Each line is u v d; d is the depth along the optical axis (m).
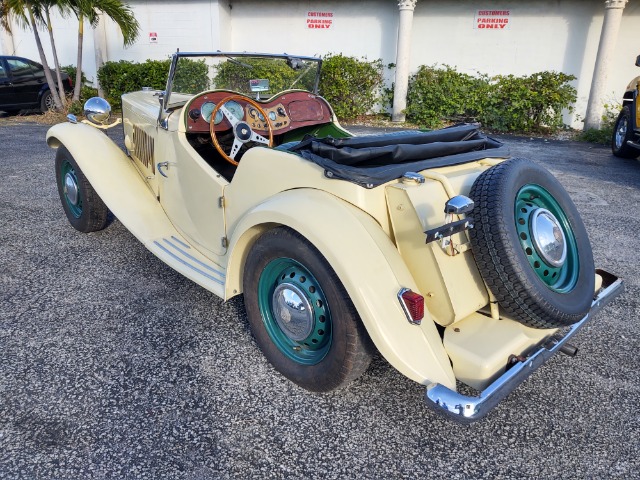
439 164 2.49
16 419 2.22
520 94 11.00
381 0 12.16
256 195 2.70
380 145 2.54
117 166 3.81
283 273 2.46
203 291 3.45
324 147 2.29
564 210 2.48
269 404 2.38
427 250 2.12
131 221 3.48
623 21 10.76
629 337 3.05
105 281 3.54
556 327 2.19
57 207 5.13
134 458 2.04
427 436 2.23
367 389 2.51
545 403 2.46
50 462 2.01
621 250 4.44
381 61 12.55
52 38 11.28
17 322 2.98
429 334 2.08
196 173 3.12
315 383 2.35
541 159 8.35
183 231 3.45
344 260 2.07
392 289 2.07
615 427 2.30
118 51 14.03
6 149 7.99
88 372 2.55
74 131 3.96
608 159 8.55
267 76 3.86
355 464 2.07
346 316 2.14
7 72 11.27
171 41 13.55
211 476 1.98
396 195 2.19
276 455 2.10
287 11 12.91
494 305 2.28
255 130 3.67
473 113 11.66
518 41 11.59
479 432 2.26
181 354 2.74
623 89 11.15
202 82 3.68
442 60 12.27
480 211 2.12
